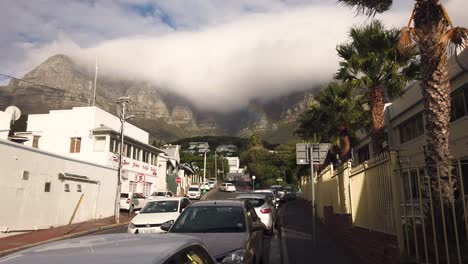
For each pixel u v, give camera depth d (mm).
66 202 26125
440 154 7391
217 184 92125
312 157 13594
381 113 16750
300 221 21828
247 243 7172
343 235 12914
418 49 8320
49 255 2824
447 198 6609
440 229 6395
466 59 14648
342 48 18250
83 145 39438
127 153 44219
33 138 40562
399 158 7414
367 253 9430
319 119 25562
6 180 20203
